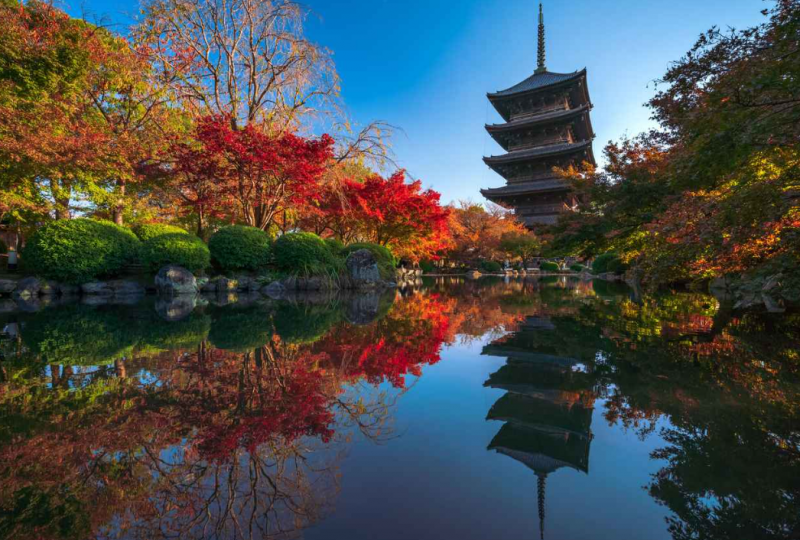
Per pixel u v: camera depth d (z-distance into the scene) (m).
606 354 2.88
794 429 1.54
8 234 13.49
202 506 1.08
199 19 10.86
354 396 2.01
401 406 1.86
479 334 3.82
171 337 3.64
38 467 1.30
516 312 5.61
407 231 15.27
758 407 1.78
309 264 10.11
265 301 7.43
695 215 3.98
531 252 29.86
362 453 1.39
